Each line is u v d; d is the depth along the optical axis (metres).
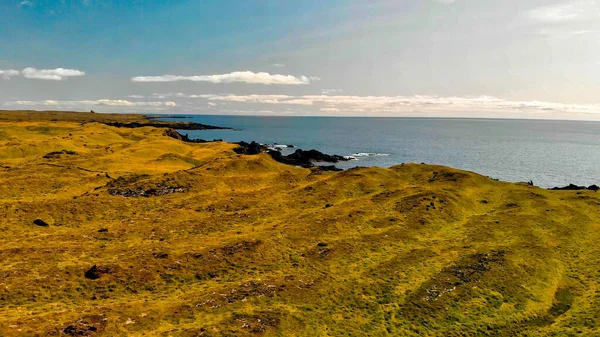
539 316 40.94
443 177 99.19
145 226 65.38
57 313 35.44
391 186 94.31
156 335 32.69
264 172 114.62
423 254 55.16
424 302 42.41
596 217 72.94
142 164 118.12
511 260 51.75
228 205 80.12
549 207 76.56
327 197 84.69
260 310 38.81
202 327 34.41
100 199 77.44
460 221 71.19
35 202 71.62
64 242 55.97
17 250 50.53
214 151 154.50
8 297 38.56
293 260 53.38
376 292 44.84
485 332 38.00
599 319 38.31
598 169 179.12
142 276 45.84
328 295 43.56
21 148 122.25
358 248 57.22
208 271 48.94
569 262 54.34
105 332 32.75
